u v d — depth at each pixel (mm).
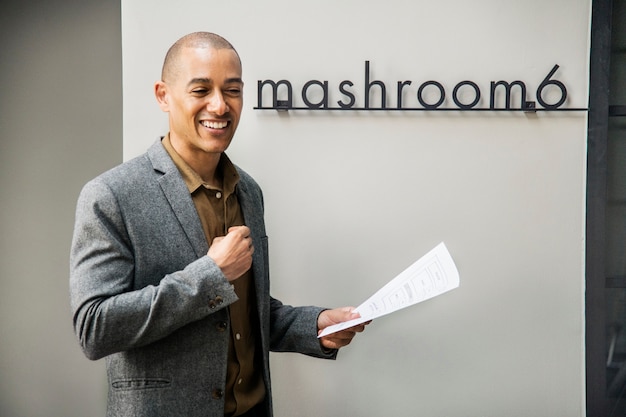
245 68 2135
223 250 1336
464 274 2178
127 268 1349
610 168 2238
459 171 2162
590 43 2158
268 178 2158
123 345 1303
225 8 2119
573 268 2184
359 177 2160
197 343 1390
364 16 2125
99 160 2592
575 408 2197
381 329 2184
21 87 2551
